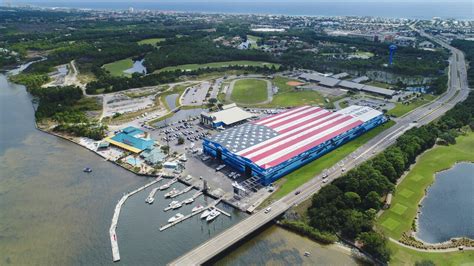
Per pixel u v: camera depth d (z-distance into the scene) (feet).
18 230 452.35
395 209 484.74
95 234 443.73
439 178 577.43
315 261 395.14
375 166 544.21
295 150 595.88
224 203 504.02
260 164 545.85
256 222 445.37
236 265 391.86
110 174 588.09
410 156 611.88
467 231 449.06
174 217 469.98
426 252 405.59
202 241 428.56
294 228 444.96
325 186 501.56
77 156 654.12
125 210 490.08
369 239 396.37
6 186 554.87
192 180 558.15
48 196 526.98
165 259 400.47
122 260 398.83
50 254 411.13
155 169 592.19
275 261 396.57
